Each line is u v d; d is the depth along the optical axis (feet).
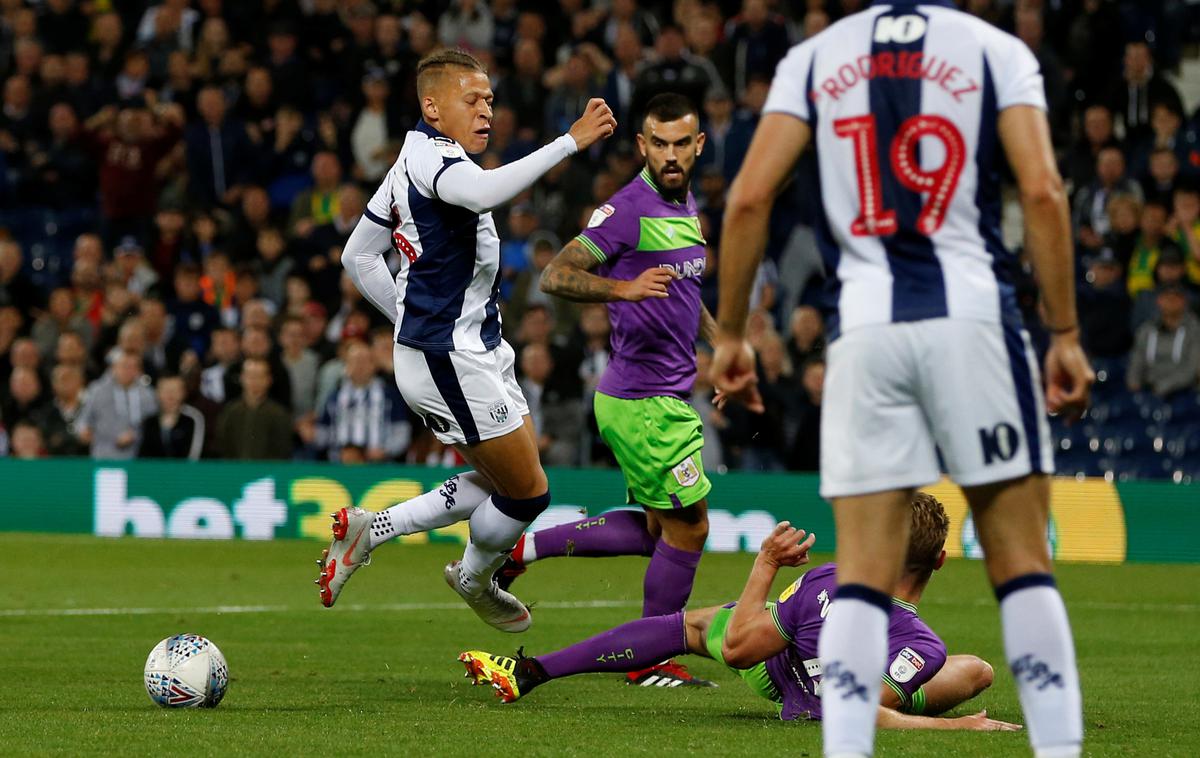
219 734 44.24
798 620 47.67
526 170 51.06
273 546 126.93
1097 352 143.64
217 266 160.15
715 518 127.65
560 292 59.26
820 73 33.78
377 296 58.13
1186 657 71.36
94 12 194.08
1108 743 45.19
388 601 93.35
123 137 173.58
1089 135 154.81
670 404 61.67
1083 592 104.12
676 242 61.21
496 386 55.57
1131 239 148.05
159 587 99.55
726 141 156.56
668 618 50.70
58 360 150.00
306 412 143.64
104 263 169.58
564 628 80.23
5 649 69.36
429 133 54.60
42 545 126.31
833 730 32.07
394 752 41.27
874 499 32.81
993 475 32.45
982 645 74.69
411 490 129.70
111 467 136.87
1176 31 168.14
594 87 165.37
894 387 32.71
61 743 42.42
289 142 173.99
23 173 179.22
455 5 177.88
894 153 33.09
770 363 131.75
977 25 33.32
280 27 178.19
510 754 41.04
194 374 140.46
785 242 157.38
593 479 127.34
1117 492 124.36
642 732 45.52
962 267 32.78
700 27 166.30
